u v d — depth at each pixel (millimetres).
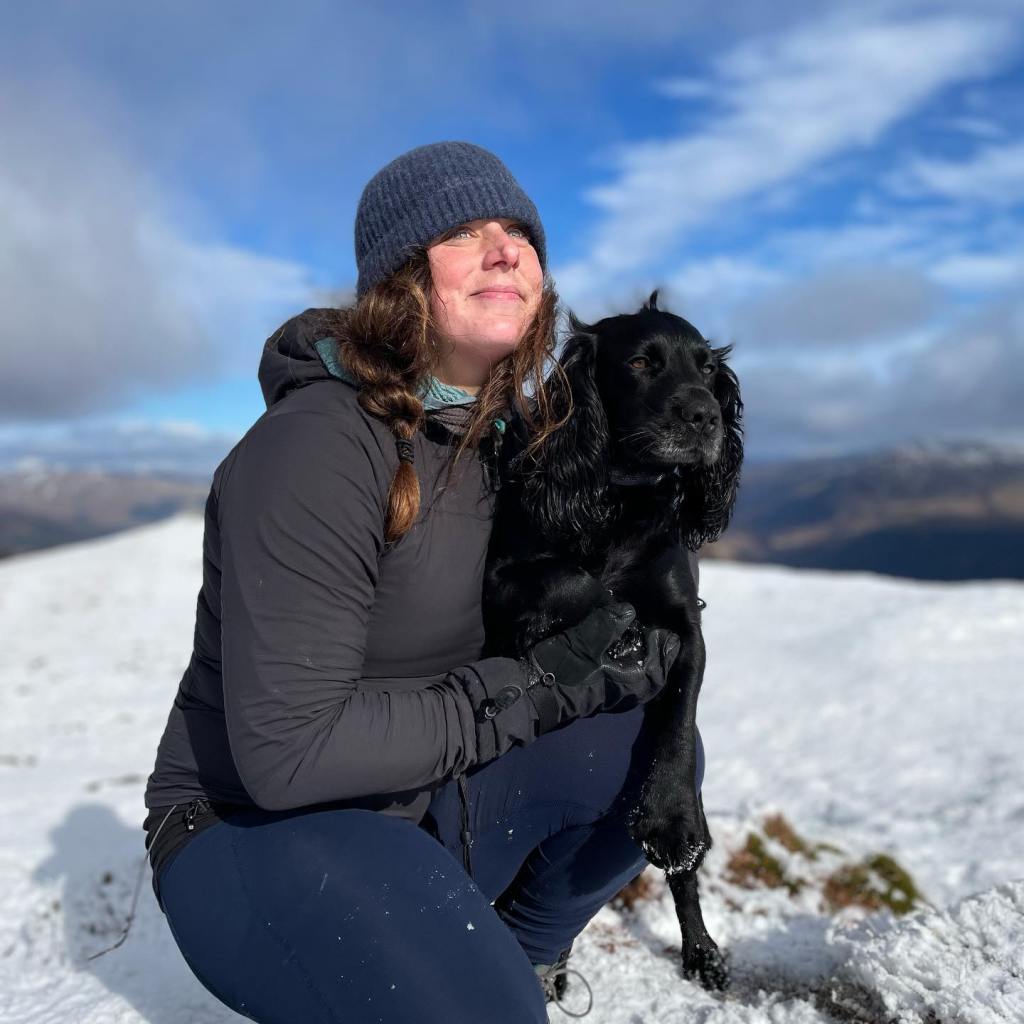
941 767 6316
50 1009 2154
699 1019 2012
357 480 1536
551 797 1821
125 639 13516
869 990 1970
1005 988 1807
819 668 9852
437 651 1732
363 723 1487
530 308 1835
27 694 10172
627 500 2170
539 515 1973
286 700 1451
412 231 1726
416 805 1760
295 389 1692
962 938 1997
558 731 1809
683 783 1823
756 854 3012
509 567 1918
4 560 19297
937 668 9453
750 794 5730
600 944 2416
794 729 7688
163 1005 2121
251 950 1467
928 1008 1850
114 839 3580
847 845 3275
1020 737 6969
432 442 1749
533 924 1942
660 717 1915
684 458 2125
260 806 1495
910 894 3023
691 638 2043
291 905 1446
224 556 1523
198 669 1707
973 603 11914
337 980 1401
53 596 16125
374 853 1471
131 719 8914
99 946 2568
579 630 1674
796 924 2613
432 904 1438
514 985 1424
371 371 1586
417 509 1597
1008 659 9664
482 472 1828
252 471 1520
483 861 1868
